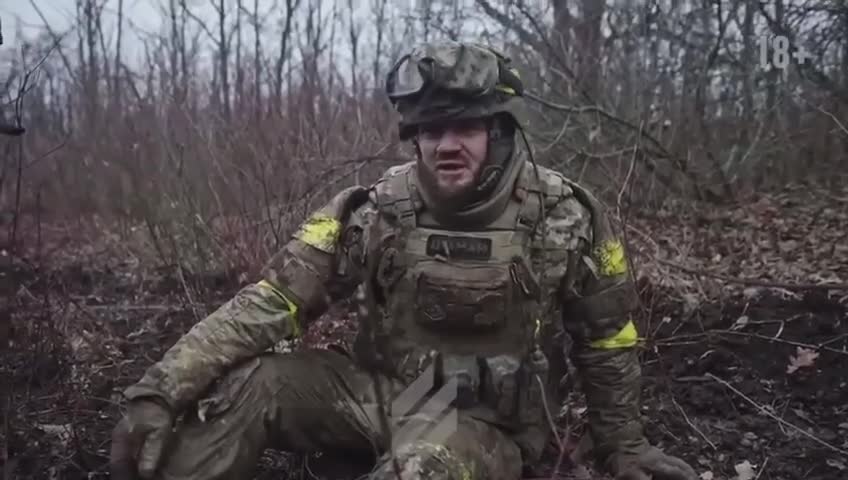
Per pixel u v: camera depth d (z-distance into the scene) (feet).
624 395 8.21
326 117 18.51
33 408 10.03
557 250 7.72
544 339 7.90
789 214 27.76
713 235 23.15
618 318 8.15
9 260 10.32
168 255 17.90
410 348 7.68
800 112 32.83
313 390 7.64
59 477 9.01
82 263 19.65
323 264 7.70
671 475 7.92
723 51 32.01
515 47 26.89
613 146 26.11
